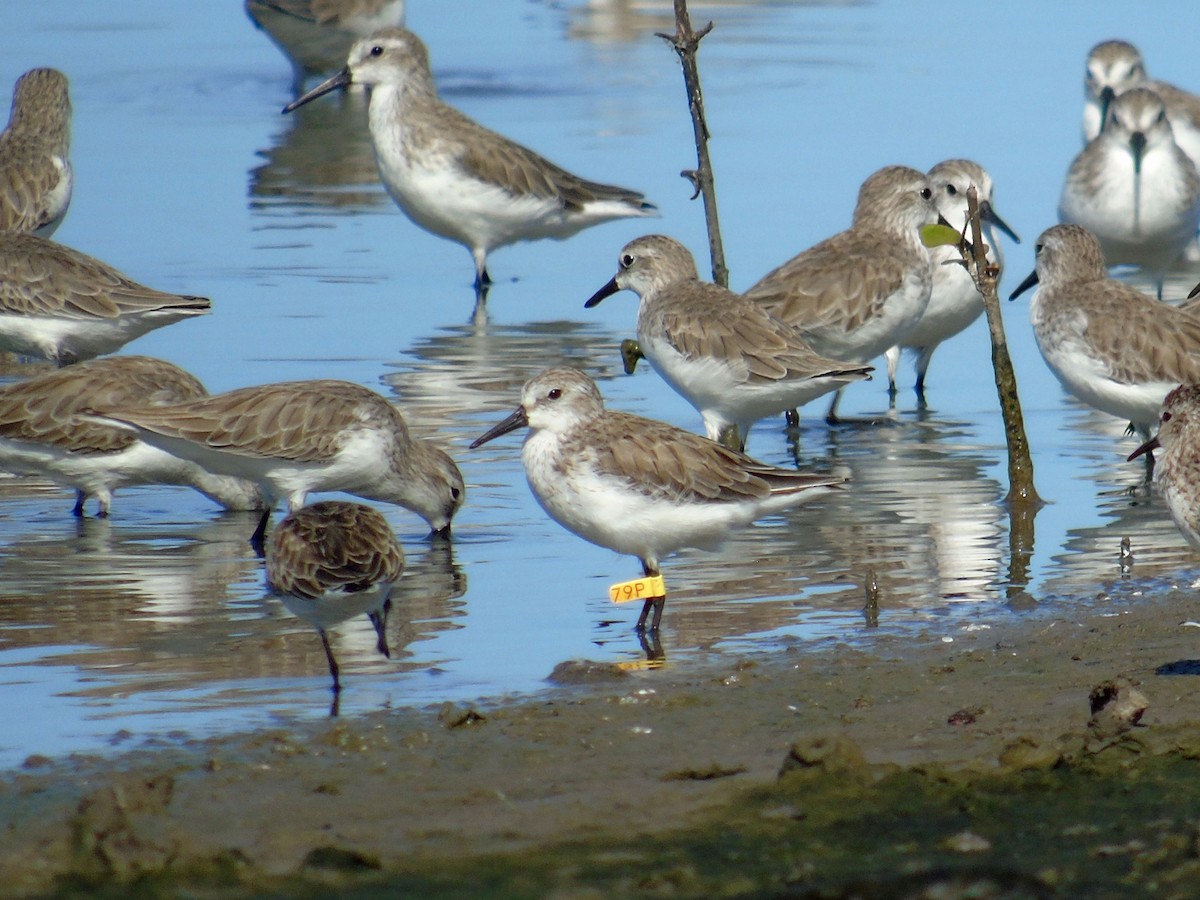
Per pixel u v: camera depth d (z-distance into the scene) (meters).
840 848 8.11
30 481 15.95
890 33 36.69
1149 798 8.62
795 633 11.61
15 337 17.72
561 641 11.59
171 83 33.00
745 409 15.86
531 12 40.44
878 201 17.89
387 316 20.69
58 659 11.20
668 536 12.30
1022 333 20.73
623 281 17.42
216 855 7.93
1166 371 15.47
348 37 33.09
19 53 34.44
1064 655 10.91
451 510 14.30
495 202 22.55
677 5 17.75
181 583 12.91
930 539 13.78
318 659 11.27
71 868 7.81
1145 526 14.07
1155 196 22.39
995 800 8.63
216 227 24.06
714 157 26.73
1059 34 35.69
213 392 17.19
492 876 7.82
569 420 12.34
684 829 8.35
